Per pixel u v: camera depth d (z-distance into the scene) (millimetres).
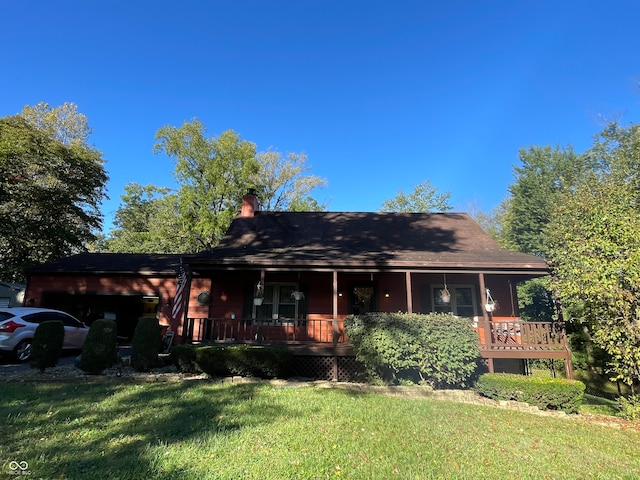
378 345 8719
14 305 17469
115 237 36844
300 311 13039
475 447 4871
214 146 26859
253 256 11398
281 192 35750
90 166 21906
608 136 26750
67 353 11734
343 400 6941
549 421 6855
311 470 3764
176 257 18312
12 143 18297
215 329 12914
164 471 3582
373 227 15438
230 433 4742
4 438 4367
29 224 19500
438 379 8664
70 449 4078
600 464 4668
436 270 11031
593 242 8648
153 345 9320
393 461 4156
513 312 12914
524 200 27641
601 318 8422
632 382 8211
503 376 8688
